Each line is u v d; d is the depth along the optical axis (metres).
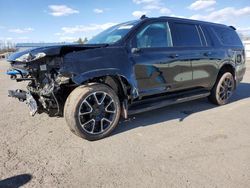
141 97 4.28
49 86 3.63
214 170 2.88
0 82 10.35
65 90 3.84
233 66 5.95
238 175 2.77
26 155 3.30
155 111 5.31
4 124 4.53
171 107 5.64
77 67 3.48
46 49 3.42
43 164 3.07
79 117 3.59
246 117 4.86
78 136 3.82
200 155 3.25
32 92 3.90
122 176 2.78
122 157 3.22
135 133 4.05
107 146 3.57
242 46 6.39
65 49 3.46
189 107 5.64
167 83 4.58
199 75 5.18
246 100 6.33
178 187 2.56
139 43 4.20
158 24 4.54
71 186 2.61
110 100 3.88
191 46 5.00
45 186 2.61
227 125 4.40
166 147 3.51
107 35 4.53
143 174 2.81
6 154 3.33
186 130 4.17
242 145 3.54
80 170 2.92
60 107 3.78
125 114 4.04
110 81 4.05
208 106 5.73
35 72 3.83
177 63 4.66
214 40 5.57
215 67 5.49
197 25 5.33
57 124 4.52
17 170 2.93
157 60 4.33
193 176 2.76
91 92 3.65
